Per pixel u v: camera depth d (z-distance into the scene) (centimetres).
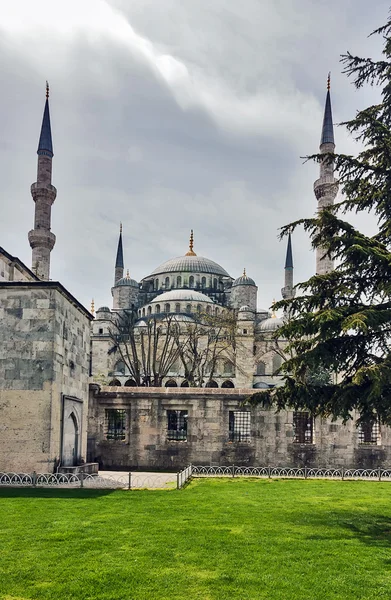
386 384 1285
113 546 1066
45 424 2078
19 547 1052
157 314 9619
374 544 1125
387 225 1500
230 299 10856
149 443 2806
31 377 2109
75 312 2430
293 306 1505
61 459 2178
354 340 1438
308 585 856
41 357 2119
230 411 2853
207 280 11275
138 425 2825
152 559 983
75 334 2425
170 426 2883
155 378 4612
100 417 2850
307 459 2786
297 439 2864
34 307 2148
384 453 2800
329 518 1397
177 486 1909
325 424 2817
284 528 1260
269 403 1550
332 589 841
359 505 1619
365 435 2891
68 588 832
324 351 1420
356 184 1530
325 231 1501
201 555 1012
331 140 4903
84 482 2078
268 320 9731
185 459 2788
